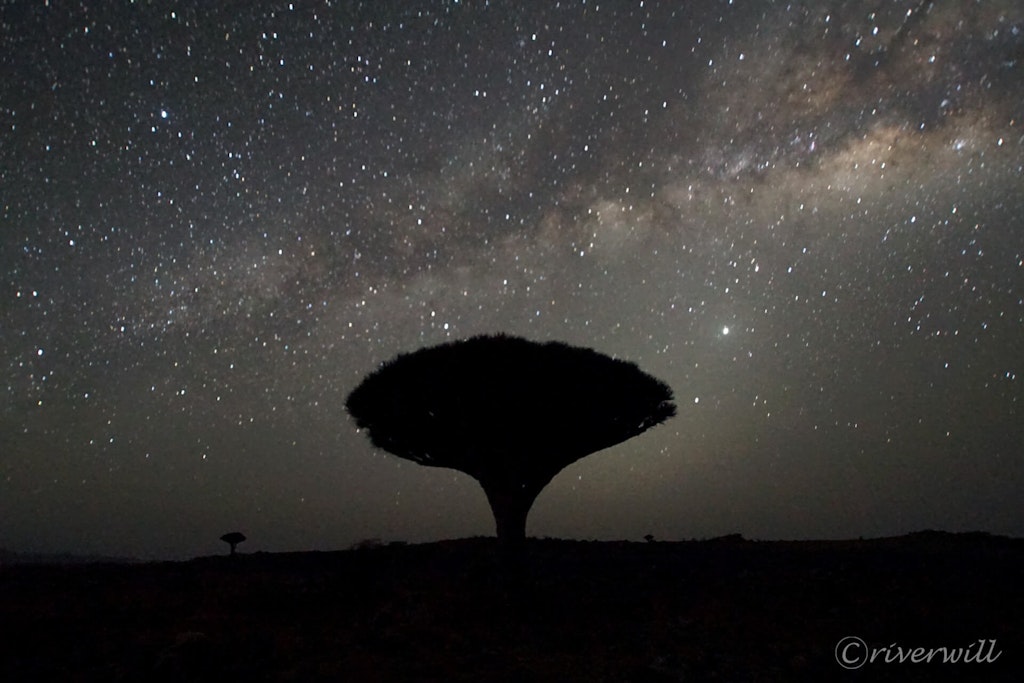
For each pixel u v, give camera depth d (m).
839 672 6.97
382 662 7.21
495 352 10.30
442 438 10.78
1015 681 6.66
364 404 11.07
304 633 8.40
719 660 7.38
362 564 11.71
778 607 9.57
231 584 11.78
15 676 6.69
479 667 7.12
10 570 14.18
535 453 10.63
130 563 16.00
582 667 7.13
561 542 16.72
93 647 7.67
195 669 6.69
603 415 10.52
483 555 14.36
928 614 8.76
